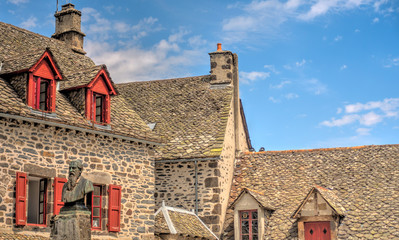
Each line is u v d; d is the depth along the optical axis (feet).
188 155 74.13
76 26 78.74
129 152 62.03
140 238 61.31
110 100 64.59
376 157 78.79
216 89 86.58
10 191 49.80
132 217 60.95
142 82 91.61
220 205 73.20
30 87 53.52
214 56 88.07
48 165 53.36
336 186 75.46
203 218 72.90
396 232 65.62
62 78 55.98
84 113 58.70
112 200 58.95
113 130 60.29
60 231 39.78
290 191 76.84
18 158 50.83
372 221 68.03
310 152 83.30
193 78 89.97
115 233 58.90
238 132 85.35
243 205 73.61
